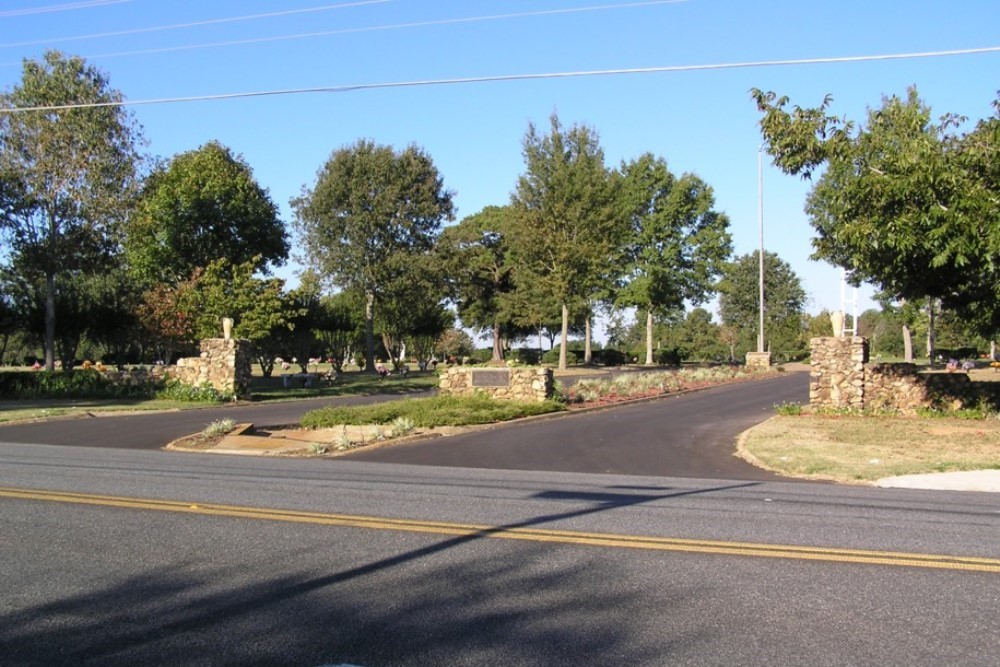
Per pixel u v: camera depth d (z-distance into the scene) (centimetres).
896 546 710
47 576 622
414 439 1706
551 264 4512
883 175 1541
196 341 4150
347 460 1436
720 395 2845
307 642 483
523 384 2397
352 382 4247
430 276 5381
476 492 1012
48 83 3484
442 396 2339
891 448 1497
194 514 842
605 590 580
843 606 545
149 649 475
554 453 1513
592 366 5672
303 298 4628
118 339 4962
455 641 482
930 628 504
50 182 3475
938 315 4569
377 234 5312
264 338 3994
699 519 832
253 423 2059
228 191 4509
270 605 550
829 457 1398
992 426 1769
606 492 1027
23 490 991
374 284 5334
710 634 492
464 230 5731
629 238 5506
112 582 606
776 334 8069
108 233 3719
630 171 5653
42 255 3478
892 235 1502
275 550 695
